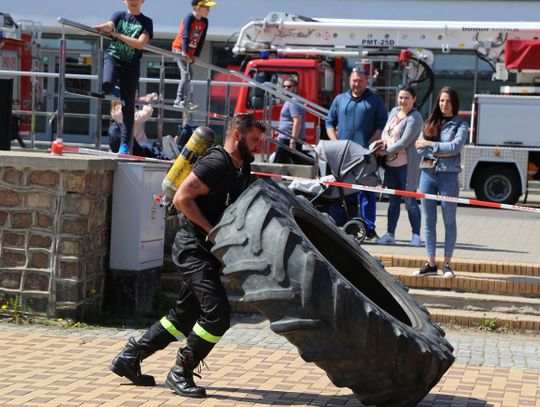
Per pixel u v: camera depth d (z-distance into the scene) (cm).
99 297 1098
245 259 721
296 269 708
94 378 830
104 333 1026
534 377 895
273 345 997
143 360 884
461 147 1158
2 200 1062
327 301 703
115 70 1280
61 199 1046
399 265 1239
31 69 2419
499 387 852
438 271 1221
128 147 1301
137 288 1106
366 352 711
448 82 2662
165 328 801
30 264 1059
